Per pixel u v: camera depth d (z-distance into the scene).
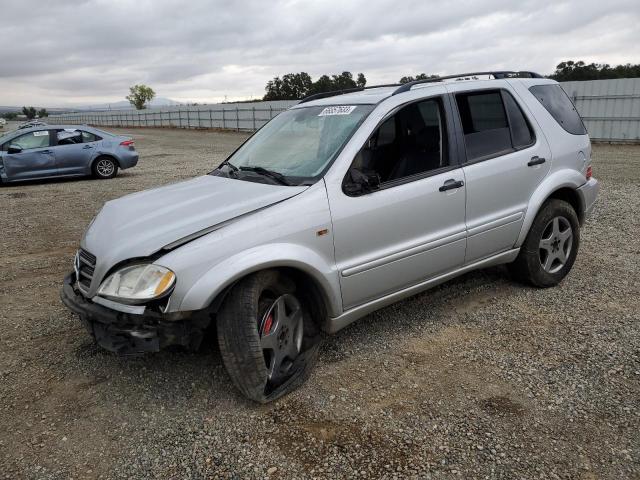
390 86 4.28
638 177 10.50
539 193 4.30
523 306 4.24
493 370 3.29
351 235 3.23
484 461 2.49
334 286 3.19
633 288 4.52
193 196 3.38
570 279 4.80
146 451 2.66
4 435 2.82
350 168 3.29
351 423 2.82
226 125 42.09
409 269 3.56
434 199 3.61
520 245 4.33
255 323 2.87
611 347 3.50
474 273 5.02
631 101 18.61
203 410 2.98
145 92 101.00
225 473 2.48
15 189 11.99
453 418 2.82
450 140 3.80
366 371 3.34
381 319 4.09
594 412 2.83
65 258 6.12
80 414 2.99
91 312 2.85
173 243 2.80
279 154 3.71
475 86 4.08
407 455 2.55
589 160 4.83
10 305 4.67
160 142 29.12
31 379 3.38
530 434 2.67
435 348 3.61
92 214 8.69
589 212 4.89
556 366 3.30
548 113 4.54
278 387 3.08
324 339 3.79
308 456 2.57
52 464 2.59
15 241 6.97
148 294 2.69
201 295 2.70
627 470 2.40
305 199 3.10
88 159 13.04
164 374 3.38
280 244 2.95
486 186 3.92
